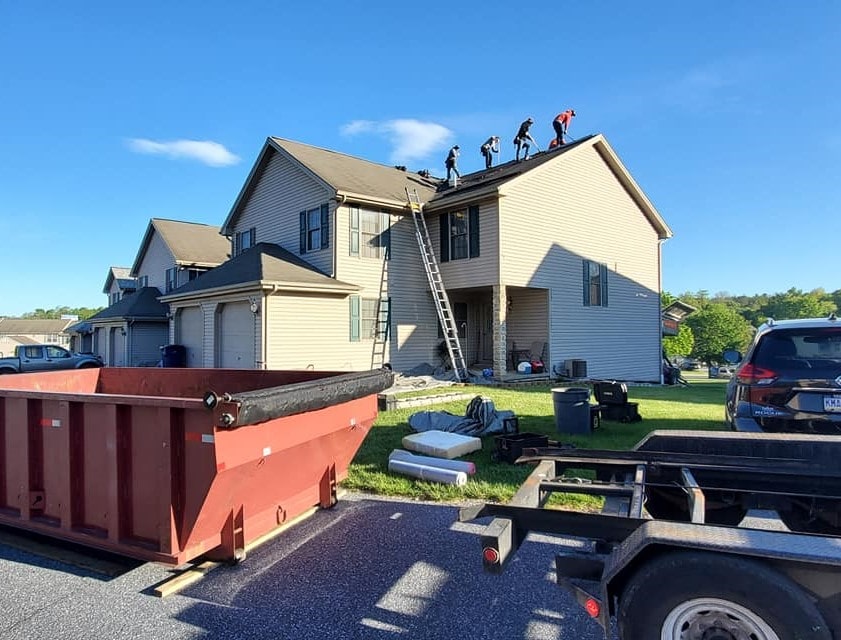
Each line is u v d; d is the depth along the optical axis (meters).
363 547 3.75
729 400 5.05
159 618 2.83
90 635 2.66
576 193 17.95
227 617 2.83
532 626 2.71
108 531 3.27
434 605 2.94
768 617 1.83
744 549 1.89
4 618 2.85
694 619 1.97
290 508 4.03
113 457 3.22
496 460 5.98
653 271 21.38
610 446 6.50
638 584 2.06
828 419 4.11
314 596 3.05
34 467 3.66
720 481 3.30
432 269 17.33
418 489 5.01
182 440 2.99
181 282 25.47
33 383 5.14
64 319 63.22
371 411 4.49
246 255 17.20
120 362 25.61
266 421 3.17
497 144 20.86
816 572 1.85
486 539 2.24
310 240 16.77
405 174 20.84
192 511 2.99
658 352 21.28
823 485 3.10
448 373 16.75
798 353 4.44
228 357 15.71
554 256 17.05
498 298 15.35
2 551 3.81
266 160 18.53
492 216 15.59
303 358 14.88
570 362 16.75
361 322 16.17
